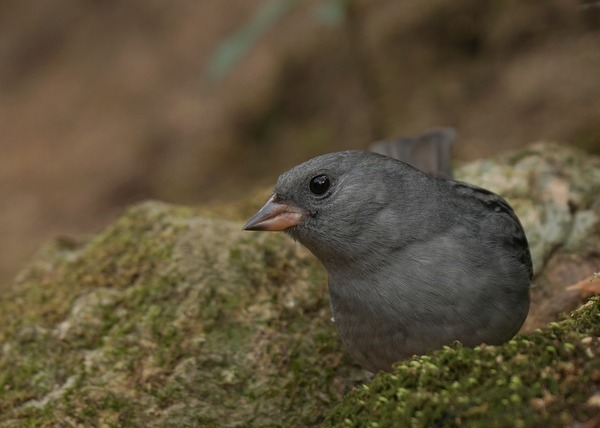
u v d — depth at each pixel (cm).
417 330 775
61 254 1086
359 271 791
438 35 1730
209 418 839
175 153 1948
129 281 967
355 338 810
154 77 2112
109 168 1970
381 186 796
